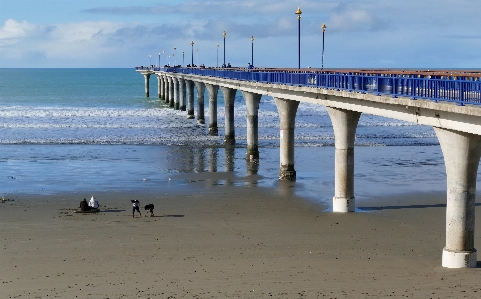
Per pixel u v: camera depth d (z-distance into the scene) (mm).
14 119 83062
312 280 21453
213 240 26828
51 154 52781
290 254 24641
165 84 127188
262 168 46531
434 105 22406
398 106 25906
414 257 24172
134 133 69750
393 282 21188
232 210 32562
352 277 21750
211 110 70812
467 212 22781
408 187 38312
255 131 51688
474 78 25672
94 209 32281
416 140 63500
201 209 32812
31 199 35375
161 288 20828
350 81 30234
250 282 21328
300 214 31609
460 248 22891
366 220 30156
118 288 20891
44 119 83688
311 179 41688
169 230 28562
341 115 32125
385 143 60719
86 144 59062
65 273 22516
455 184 22719
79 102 122938
